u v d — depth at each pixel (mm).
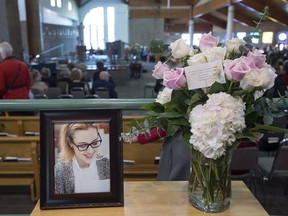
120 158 886
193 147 774
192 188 865
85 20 14148
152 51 877
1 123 2367
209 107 723
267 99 805
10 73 3066
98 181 872
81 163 872
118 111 901
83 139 879
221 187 825
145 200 914
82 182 865
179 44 799
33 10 6941
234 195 950
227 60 760
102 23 14555
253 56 740
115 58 9680
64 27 10883
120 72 9109
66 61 8148
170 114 795
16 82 3119
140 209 865
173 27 16344
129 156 2109
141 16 13516
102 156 880
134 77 10281
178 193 957
